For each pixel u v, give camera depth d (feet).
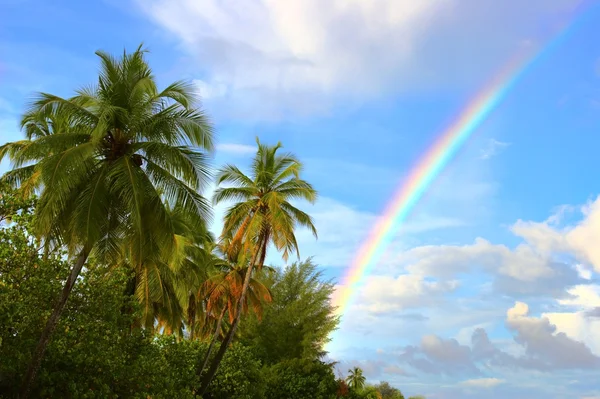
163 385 76.79
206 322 156.46
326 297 195.93
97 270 67.67
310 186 112.16
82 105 66.54
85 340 63.77
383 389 410.31
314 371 174.19
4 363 56.65
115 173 61.41
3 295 54.85
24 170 76.64
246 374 126.31
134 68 66.90
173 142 66.18
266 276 204.64
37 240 61.98
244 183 113.39
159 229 64.64
